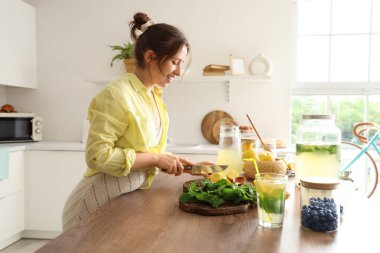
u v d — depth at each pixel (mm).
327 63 3344
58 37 3543
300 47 3379
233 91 3346
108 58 3492
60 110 3580
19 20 3283
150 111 1484
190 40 3363
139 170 1379
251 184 1206
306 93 3391
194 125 3412
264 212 878
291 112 3412
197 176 1606
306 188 910
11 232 2973
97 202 1342
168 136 3434
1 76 3047
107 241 775
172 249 733
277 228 872
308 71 3383
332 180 924
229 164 1497
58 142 3424
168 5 3387
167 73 1424
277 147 3098
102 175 1370
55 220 3123
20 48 3309
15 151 2994
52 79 3574
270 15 3258
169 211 1014
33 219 3150
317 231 852
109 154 1232
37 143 3299
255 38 3285
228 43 3322
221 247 746
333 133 1241
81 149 3062
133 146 1374
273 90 3287
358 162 3275
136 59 1460
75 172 3086
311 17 3336
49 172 3111
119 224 891
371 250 736
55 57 3559
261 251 727
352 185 1406
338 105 3352
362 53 3281
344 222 921
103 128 1256
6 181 2895
